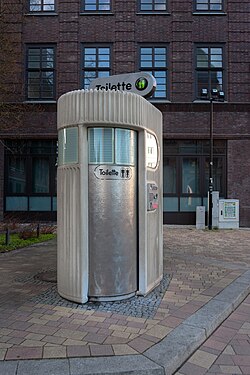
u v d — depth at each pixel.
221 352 3.73
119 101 4.84
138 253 5.18
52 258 8.15
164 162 16.39
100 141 4.87
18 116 14.76
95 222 4.86
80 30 16.38
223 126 15.99
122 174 4.96
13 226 12.56
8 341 3.66
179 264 7.48
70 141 4.89
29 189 16.50
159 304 4.83
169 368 3.24
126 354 3.39
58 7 16.45
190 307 4.73
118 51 16.23
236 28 16.23
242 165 15.99
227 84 16.19
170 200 16.36
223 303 4.90
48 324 4.11
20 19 16.22
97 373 3.08
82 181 4.75
